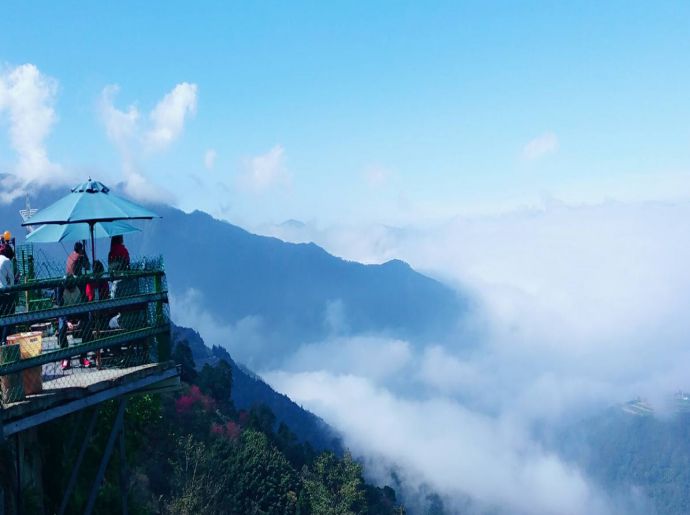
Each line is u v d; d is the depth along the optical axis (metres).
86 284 11.85
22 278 12.48
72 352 10.66
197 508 51.62
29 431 11.39
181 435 64.62
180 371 12.91
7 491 9.44
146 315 12.48
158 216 12.98
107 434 16.53
